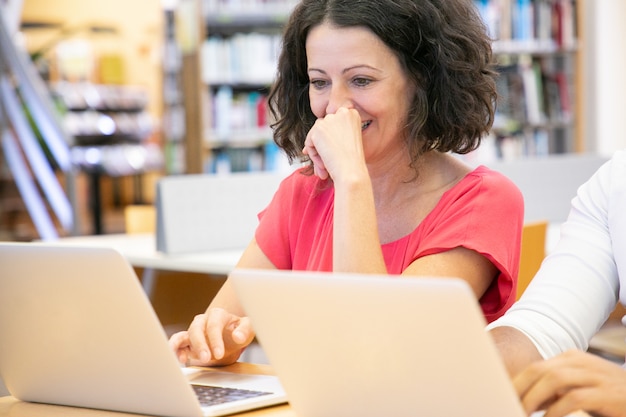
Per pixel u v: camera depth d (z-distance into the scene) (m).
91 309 1.69
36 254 1.71
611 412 1.43
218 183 4.42
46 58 10.76
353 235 2.00
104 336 1.71
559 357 1.48
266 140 8.37
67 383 1.84
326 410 1.49
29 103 8.22
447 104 2.20
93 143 10.04
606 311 1.95
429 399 1.35
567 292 1.90
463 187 2.18
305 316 1.41
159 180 4.29
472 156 8.56
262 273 1.42
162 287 4.23
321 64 2.17
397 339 1.33
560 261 1.98
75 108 10.16
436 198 2.21
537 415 1.58
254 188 4.52
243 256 2.50
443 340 1.29
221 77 8.23
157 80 11.08
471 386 1.30
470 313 1.24
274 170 8.38
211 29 8.41
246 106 8.34
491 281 2.14
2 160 8.73
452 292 1.24
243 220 4.48
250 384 1.91
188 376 2.02
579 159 5.48
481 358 1.26
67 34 11.11
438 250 2.11
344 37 2.14
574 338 1.85
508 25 8.66
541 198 5.32
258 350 5.08
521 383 1.48
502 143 8.75
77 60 10.91
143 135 10.38
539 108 8.80
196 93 8.07
